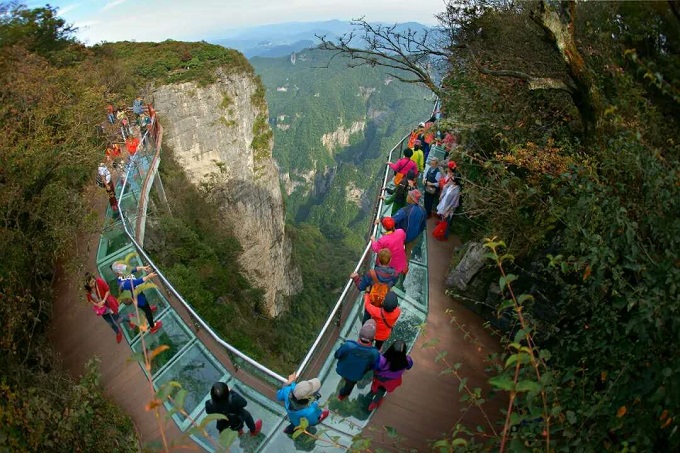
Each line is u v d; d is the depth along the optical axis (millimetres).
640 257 4129
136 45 35594
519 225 7027
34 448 5418
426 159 12641
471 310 8125
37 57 15289
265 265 42125
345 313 7156
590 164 5406
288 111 199500
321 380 6383
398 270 6914
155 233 18188
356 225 147000
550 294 6508
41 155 9969
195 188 33688
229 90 36500
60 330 9547
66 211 10852
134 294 3199
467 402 6605
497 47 9367
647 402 3580
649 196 4145
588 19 5953
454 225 10078
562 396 4305
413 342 7480
